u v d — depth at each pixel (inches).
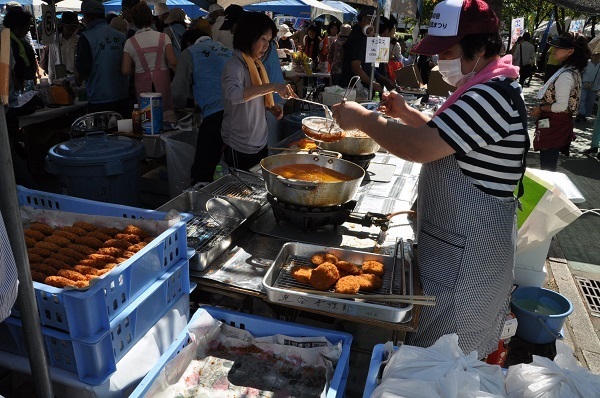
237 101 116.0
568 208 110.1
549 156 210.4
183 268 76.0
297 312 83.1
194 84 153.6
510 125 62.4
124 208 82.4
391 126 65.9
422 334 75.0
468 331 73.0
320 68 414.9
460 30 63.9
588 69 380.5
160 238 69.8
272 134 167.8
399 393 44.6
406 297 66.7
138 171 135.5
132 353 66.4
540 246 120.6
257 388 65.2
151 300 69.7
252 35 118.2
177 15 257.3
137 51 182.9
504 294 74.2
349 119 70.5
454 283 70.5
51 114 195.0
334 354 67.5
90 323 57.9
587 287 151.3
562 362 50.6
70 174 123.3
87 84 193.8
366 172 127.7
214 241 84.0
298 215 86.7
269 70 152.3
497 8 118.5
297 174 92.9
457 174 66.7
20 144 210.7
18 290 47.9
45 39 235.0
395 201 108.2
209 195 98.0
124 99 199.5
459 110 61.1
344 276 75.7
